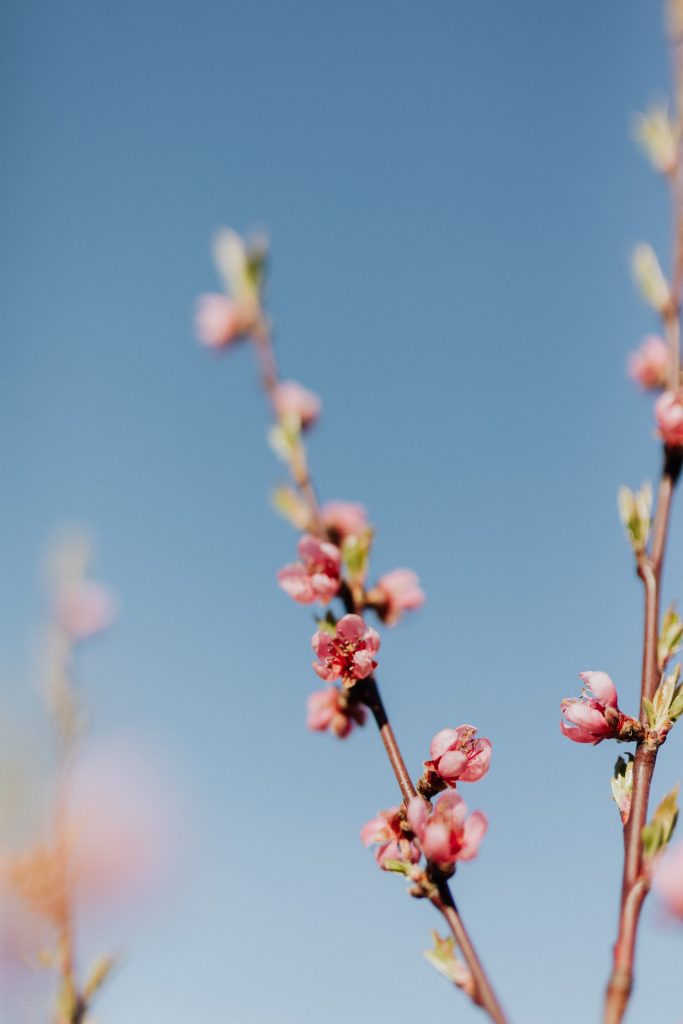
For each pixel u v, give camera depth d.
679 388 0.70
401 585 0.70
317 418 0.78
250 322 0.79
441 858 0.59
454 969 0.58
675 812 0.58
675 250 0.72
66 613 0.79
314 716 0.69
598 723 0.62
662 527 0.67
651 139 0.73
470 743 0.63
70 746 0.64
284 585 0.70
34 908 0.59
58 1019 0.58
